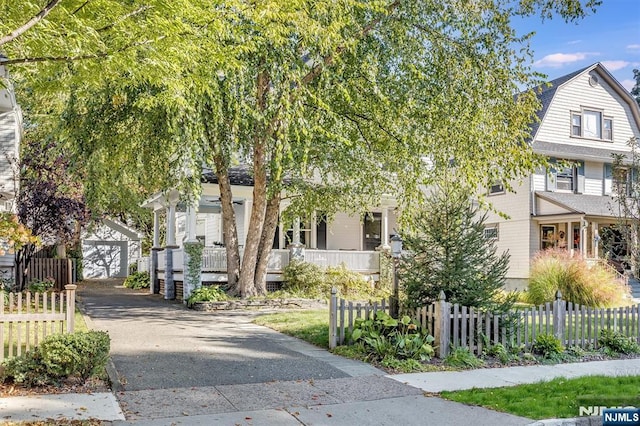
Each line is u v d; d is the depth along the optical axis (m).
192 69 8.50
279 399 6.54
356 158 15.79
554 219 23.20
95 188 15.59
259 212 16.33
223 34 8.12
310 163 15.76
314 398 6.62
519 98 14.48
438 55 14.21
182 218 29.98
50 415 5.68
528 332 9.88
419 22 14.12
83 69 7.17
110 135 14.50
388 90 14.47
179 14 6.55
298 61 12.86
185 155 13.38
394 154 15.12
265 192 16.25
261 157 15.56
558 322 10.05
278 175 12.57
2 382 6.79
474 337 9.38
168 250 19.11
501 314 9.55
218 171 16.36
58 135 15.23
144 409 6.00
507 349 9.50
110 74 7.57
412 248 9.86
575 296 16.42
